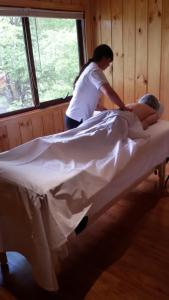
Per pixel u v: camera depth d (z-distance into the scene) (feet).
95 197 4.97
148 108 7.25
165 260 5.48
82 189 4.56
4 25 8.50
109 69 10.84
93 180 4.74
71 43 10.65
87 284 5.01
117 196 5.82
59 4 9.39
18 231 4.60
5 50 8.74
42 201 4.01
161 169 7.80
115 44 10.41
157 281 4.99
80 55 11.10
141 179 6.74
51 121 10.24
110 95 6.91
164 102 9.88
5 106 9.20
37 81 9.84
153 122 7.28
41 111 9.80
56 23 9.89
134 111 6.89
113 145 5.56
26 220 4.31
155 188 8.22
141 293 4.76
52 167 4.80
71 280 5.11
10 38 8.77
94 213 5.13
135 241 6.06
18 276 5.28
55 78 10.46
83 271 5.31
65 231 4.16
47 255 4.18
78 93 7.68
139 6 9.38
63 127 10.77
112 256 5.66
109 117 6.00
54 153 5.14
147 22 9.39
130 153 5.40
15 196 4.36
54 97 10.61
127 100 10.80
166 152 7.33
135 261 5.49
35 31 9.34
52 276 4.33
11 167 4.81
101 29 10.58
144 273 5.18
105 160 5.17
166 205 7.36
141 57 9.92
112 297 4.72
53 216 4.03
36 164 4.94
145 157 6.26
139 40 9.77
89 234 6.34
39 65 9.78
